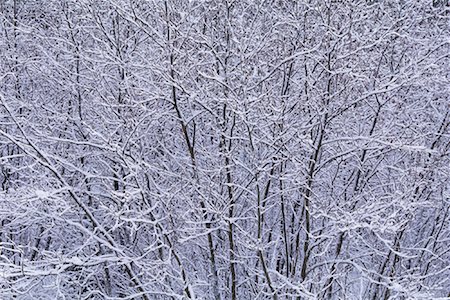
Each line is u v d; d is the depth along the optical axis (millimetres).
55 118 5926
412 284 4715
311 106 4973
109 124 5633
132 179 5324
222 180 5488
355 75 4703
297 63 5531
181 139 5973
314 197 5680
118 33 5391
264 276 5332
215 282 5547
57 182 5102
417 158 5844
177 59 4602
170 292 5414
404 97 5914
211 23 5160
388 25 5484
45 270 4480
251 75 4777
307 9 5105
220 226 5246
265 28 5504
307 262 5883
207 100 5086
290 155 4957
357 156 5344
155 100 5293
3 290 4246
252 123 4500
